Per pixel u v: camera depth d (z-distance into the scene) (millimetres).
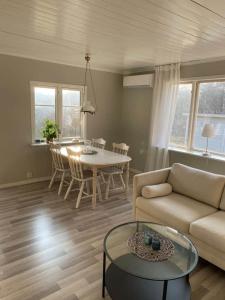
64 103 4879
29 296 1881
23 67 4164
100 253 2451
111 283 1887
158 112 4742
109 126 5676
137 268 1722
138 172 5543
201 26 2438
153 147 4902
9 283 2006
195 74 4184
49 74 4496
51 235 2756
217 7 1992
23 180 4523
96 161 3523
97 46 3346
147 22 2373
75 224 3031
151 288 1845
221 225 2232
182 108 4598
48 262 2283
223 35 2699
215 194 2674
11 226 2926
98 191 3826
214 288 2033
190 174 2988
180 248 1957
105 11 2143
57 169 4148
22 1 1975
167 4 1964
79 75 4914
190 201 2824
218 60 3820
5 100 4086
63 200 3768
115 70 5414
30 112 4402
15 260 2293
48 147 4691
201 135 4098
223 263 2078
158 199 2840
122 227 2262
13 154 4332
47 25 2541
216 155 4117
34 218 3148
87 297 1893
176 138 4766
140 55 3840
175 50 3445
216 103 4066
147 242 1959
